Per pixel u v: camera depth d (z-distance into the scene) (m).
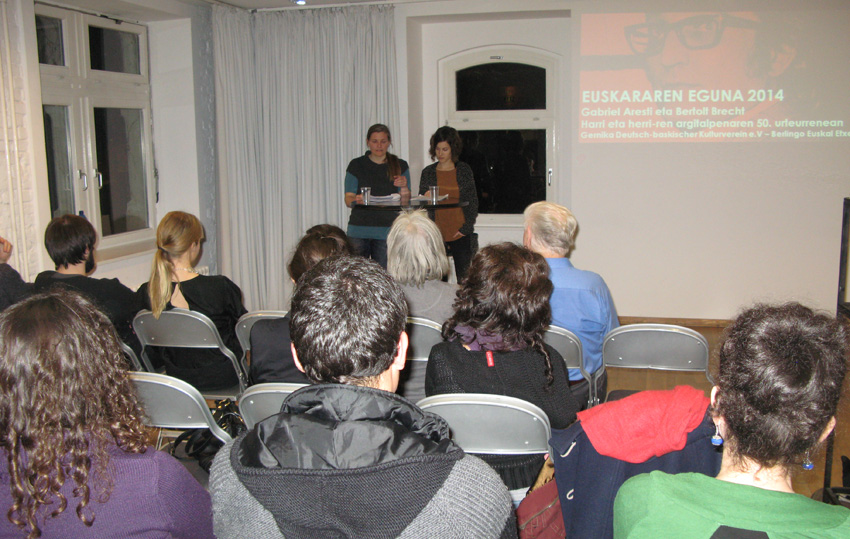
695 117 4.84
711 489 0.83
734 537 0.77
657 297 5.12
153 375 2.01
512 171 5.59
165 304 2.64
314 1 4.99
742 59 4.71
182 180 5.15
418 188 5.43
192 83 4.98
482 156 5.63
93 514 0.96
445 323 1.76
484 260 1.73
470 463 0.82
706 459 1.25
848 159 4.67
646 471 1.29
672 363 2.38
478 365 1.69
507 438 1.66
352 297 0.91
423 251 2.35
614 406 1.27
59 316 0.97
